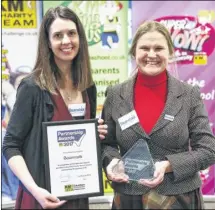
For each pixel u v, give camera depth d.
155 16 3.12
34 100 1.66
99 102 3.17
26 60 3.17
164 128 1.76
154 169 1.71
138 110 1.84
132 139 1.81
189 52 2.98
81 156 1.68
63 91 1.75
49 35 1.68
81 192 1.68
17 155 1.65
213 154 1.75
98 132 1.70
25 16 3.15
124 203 1.81
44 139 1.63
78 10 3.19
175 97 1.80
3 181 2.91
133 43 1.85
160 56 1.77
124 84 1.93
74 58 1.76
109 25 3.22
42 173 1.65
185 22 3.01
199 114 1.80
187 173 1.72
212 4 2.97
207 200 2.43
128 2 3.19
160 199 1.77
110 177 1.77
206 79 2.95
